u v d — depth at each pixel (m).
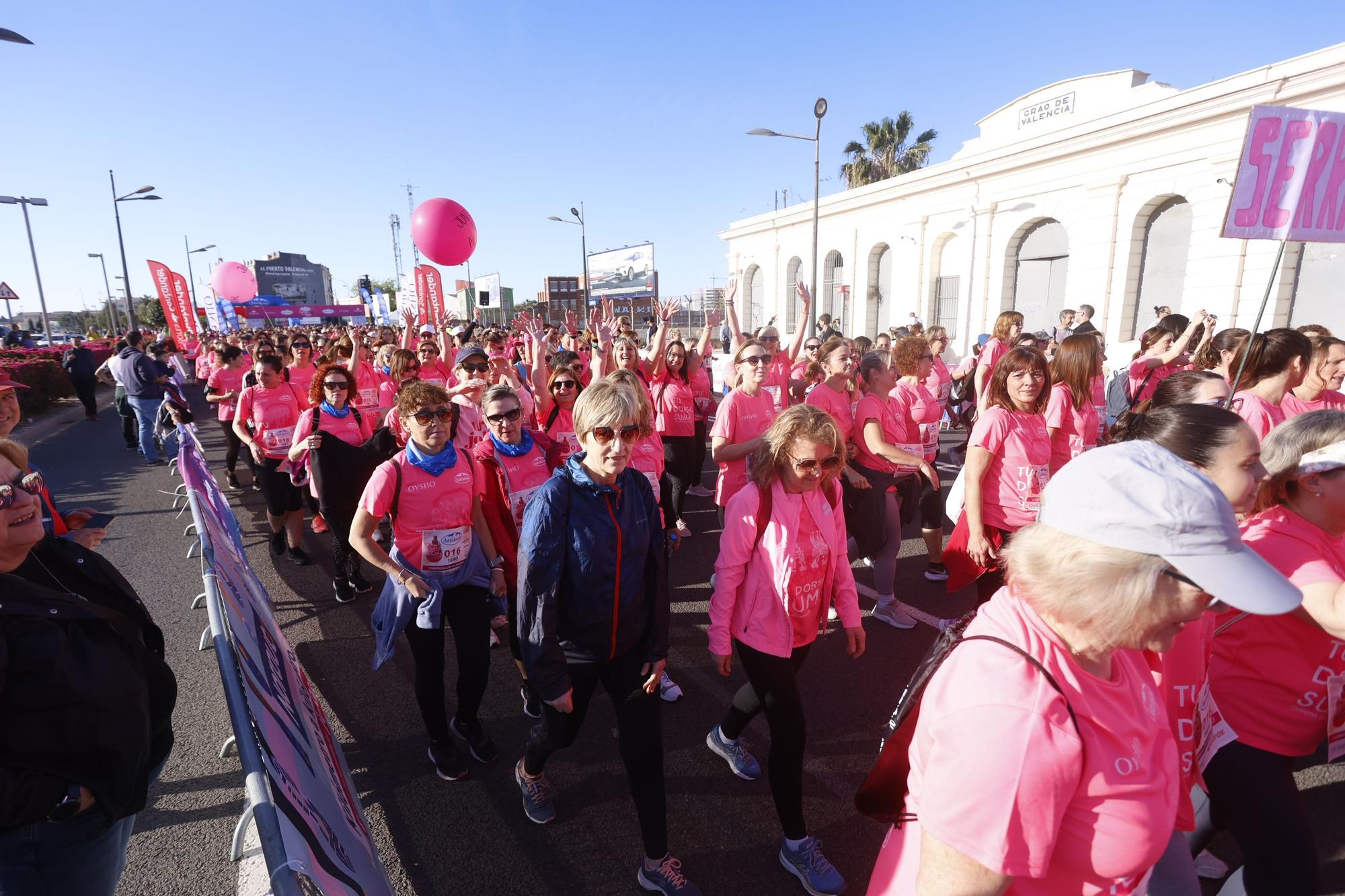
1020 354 3.28
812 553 2.41
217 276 16.36
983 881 0.99
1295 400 3.70
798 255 25.17
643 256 47.53
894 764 1.34
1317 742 1.80
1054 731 0.98
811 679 3.79
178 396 9.27
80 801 1.54
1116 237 14.59
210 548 2.93
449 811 2.84
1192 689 1.73
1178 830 1.71
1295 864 1.72
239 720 1.80
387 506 2.82
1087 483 1.03
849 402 4.90
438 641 2.92
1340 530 1.79
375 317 28.86
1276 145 3.28
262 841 1.44
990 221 17.53
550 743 2.55
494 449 3.28
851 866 2.53
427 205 6.46
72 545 1.82
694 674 3.93
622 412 2.21
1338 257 11.64
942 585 5.05
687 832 2.71
